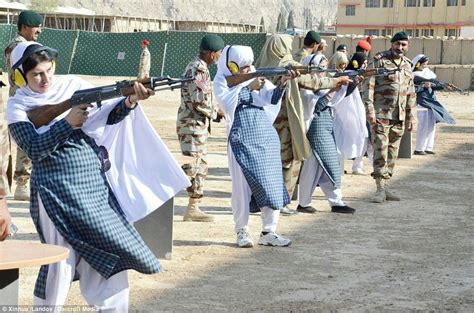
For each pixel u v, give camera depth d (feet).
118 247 16.55
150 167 17.83
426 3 256.32
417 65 56.95
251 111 27.32
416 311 21.91
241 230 28.60
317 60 32.48
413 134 68.69
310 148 34.50
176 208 35.60
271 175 27.50
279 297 22.82
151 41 123.03
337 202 35.50
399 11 260.62
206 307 21.70
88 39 126.93
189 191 32.58
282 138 33.35
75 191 16.61
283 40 31.09
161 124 73.61
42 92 16.79
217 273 25.17
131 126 17.69
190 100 31.12
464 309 22.21
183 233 30.55
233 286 23.81
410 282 24.80
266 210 28.48
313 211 35.40
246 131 27.30
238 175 27.78
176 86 16.42
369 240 30.42
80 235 16.60
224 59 27.58
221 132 68.95
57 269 16.44
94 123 16.84
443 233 32.01
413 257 27.94
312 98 33.47
